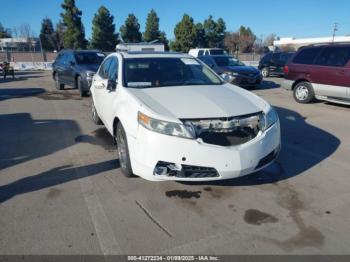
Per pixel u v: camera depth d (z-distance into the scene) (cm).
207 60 1459
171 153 337
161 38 5575
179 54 550
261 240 290
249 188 388
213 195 371
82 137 607
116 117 430
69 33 4303
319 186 395
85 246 282
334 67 874
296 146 547
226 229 307
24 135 626
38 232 301
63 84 1342
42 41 6381
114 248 279
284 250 276
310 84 945
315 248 279
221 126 345
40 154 514
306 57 959
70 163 474
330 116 789
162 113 347
